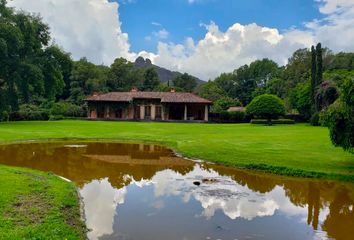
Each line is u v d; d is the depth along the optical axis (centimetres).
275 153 1794
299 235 775
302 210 962
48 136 2577
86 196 1055
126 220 841
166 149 2167
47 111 5238
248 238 748
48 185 1072
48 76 4334
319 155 1730
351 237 768
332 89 4434
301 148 1981
